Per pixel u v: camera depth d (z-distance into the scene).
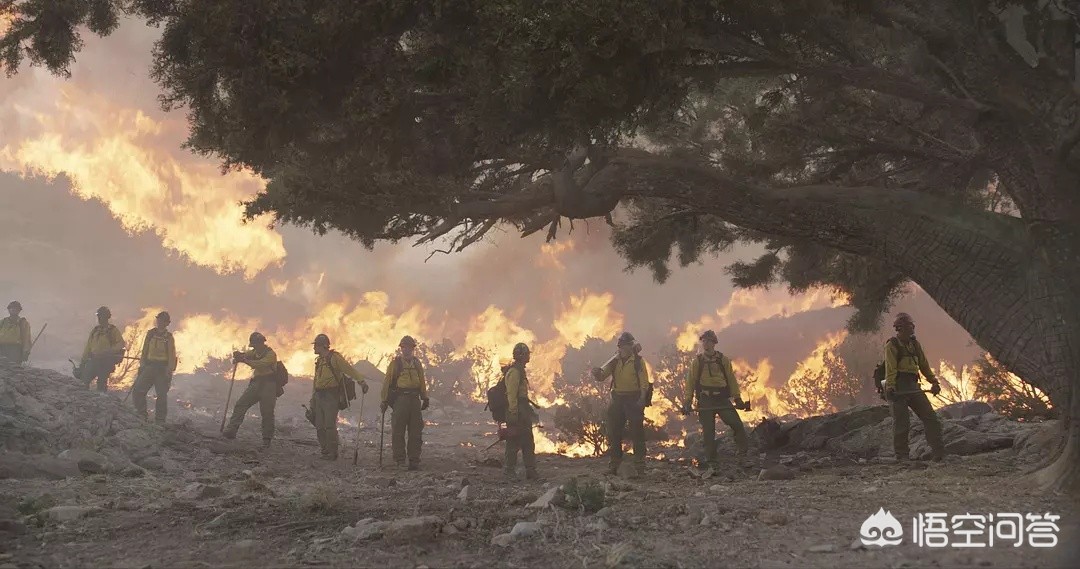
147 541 5.97
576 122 8.14
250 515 6.92
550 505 6.89
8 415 10.54
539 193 10.73
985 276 8.54
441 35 8.63
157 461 10.68
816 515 6.36
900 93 8.99
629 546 5.19
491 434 23.62
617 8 7.29
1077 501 6.66
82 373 14.76
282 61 8.17
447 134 9.91
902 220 9.15
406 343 12.21
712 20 8.33
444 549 5.58
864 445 12.90
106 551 5.65
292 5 8.40
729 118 13.10
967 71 8.68
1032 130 8.64
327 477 10.53
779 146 11.67
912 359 11.17
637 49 7.71
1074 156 8.78
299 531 6.32
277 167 11.09
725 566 4.87
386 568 5.09
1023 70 8.65
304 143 9.77
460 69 8.52
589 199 10.51
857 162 12.70
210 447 12.38
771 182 12.27
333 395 13.08
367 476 10.73
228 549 5.57
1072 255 8.16
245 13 8.29
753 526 6.00
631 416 10.95
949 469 9.70
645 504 7.32
